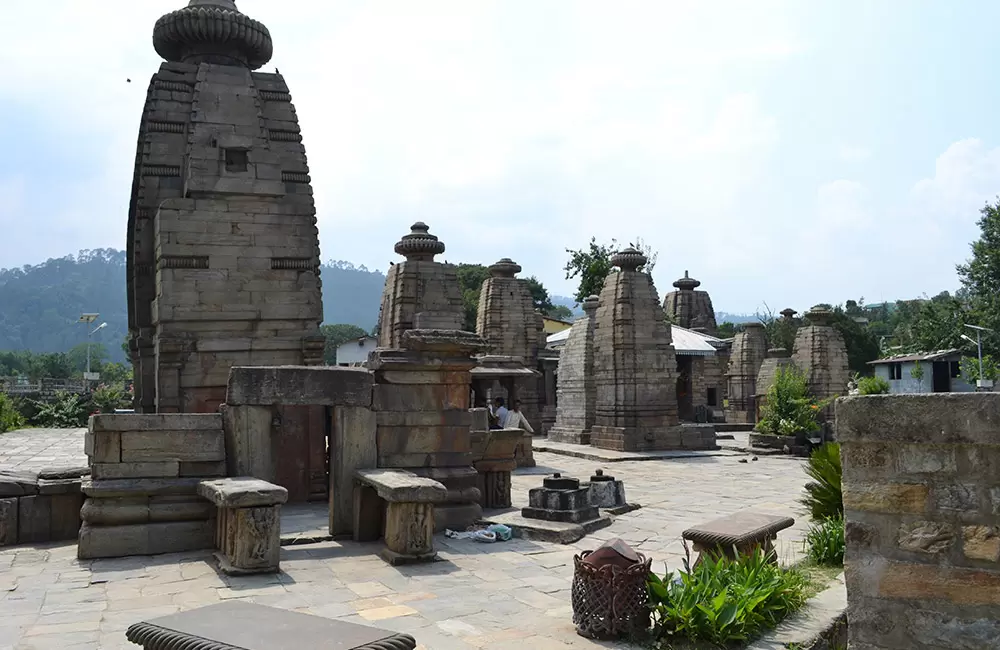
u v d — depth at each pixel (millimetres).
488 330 36531
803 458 25000
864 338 60906
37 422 38281
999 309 44969
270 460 10922
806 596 7844
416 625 7086
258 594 8047
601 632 6746
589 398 29406
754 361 41312
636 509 14164
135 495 9914
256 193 16297
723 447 28500
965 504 5188
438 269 26922
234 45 16938
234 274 16078
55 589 8180
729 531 8352
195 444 10305
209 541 10141
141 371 16844
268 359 16172
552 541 11070
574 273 48469
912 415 5359
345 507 11102
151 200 16219
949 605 5211
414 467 11891
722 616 6676
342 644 4281
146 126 16297
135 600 7773
